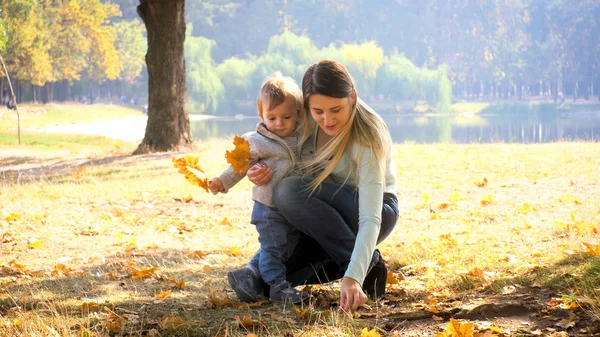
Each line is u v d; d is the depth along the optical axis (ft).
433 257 16.99
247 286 12.52
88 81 364.38
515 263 15.08
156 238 22.86
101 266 17.58
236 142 11.98
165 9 63.93
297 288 13.57
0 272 16.51
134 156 60.85
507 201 27.71
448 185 33.53
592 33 580.71
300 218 11.84
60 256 19.24
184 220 26.66
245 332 10.70
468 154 47.52
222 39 586.04
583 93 581.12
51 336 10.57
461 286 13.42
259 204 12.43
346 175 11.84
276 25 603.26
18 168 55.36
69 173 47.19
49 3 284.82
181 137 65.72
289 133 12.27
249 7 624.59
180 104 65.67
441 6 613.11
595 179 31.81
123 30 423.23
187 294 13.76
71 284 14.94
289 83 12.25
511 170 37.47
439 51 608.19
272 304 12.35
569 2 600.39
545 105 520.83
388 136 11.72
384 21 619.26
